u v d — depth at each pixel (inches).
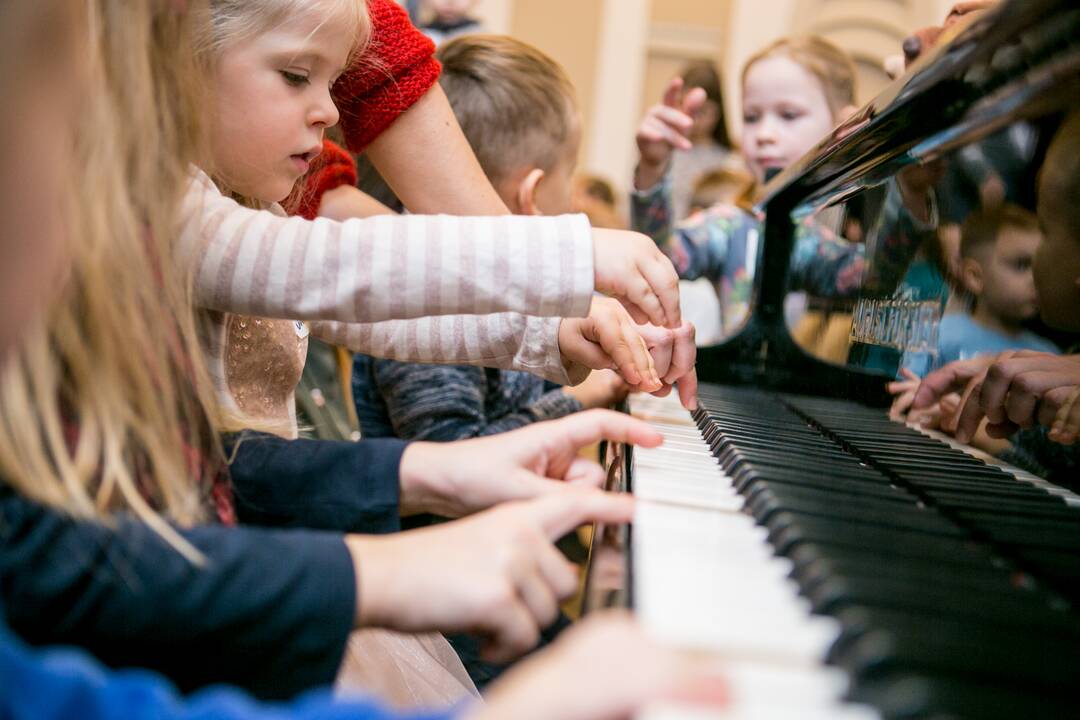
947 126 33.7
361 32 35.7
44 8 14.1
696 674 12.8
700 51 150.3
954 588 18.3
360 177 62.9
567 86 63.3
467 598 19.0
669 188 88.0
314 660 19.0
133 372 23.3
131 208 25.1
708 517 23.1
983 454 34.1
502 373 58.0
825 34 144.7
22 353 20.3
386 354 41.1
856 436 36.6
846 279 47.5
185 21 28.1
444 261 29.5
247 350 35.5
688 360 38.5
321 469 27.8
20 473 19.5
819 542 20.2
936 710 13.0
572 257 30.0
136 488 23.1
